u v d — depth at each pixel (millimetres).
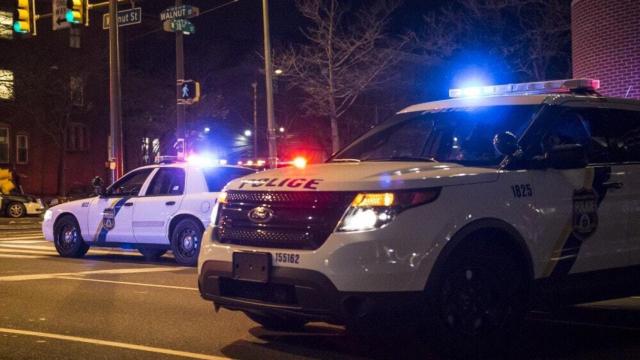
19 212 29672
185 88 21047
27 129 41094
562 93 6969
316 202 5531
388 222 5312
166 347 6316
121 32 44094
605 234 6520
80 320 7469
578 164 6203
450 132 6945
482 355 5746
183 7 21281
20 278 10594
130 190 13328
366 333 6184
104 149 44406
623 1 13672
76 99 41250
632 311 8141
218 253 5980
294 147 47781
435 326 5441
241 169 12992
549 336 6777
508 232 5801
